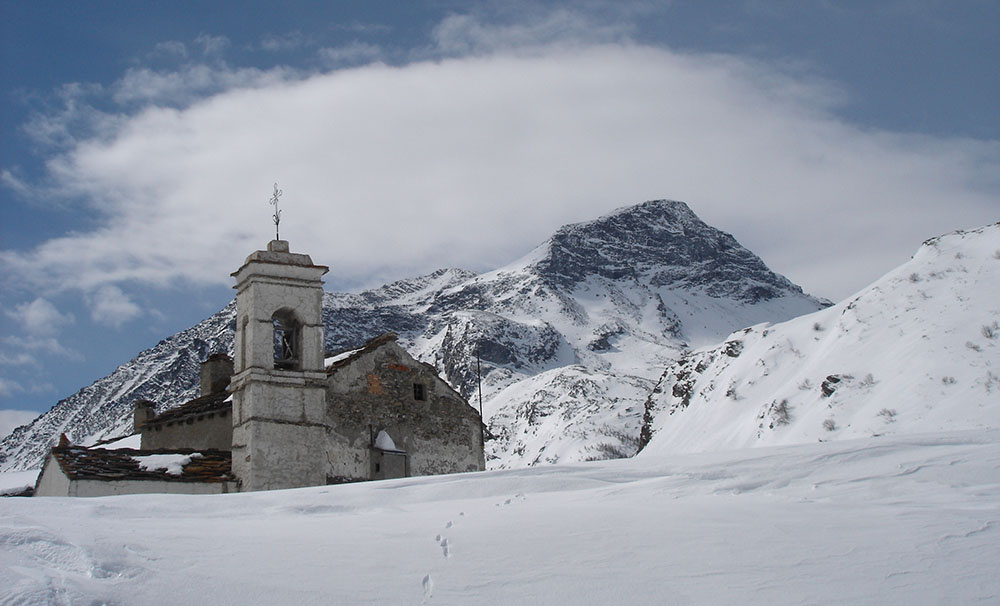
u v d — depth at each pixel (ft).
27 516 57.06
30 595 41.52
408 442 122.01
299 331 115.96
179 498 68.49
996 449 80.28
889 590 48.60
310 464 110.83
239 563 49.73
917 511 63.21
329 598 45.75
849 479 73.82
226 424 122.42
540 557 52.80
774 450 84.58
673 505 66.39
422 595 46.88
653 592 48.06
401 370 124.26
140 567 47.47
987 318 345.10
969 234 418.51
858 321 395.75
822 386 360.89
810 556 53.47
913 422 303.48
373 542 55.01
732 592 48.19
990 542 55.67
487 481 77.15
